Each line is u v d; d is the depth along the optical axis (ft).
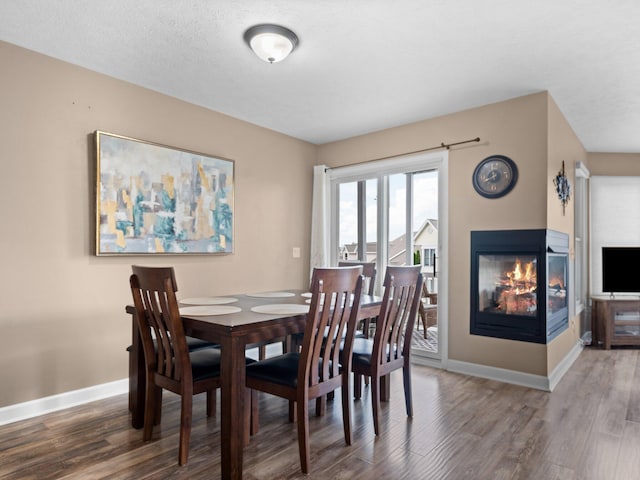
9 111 8.77
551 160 11.49
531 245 11.20
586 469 6.86
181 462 6.86
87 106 10.02
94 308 10.08
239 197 13.71
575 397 10.30
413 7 7.44
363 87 11.09
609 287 16.84
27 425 8.46
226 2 7.36
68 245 9.64
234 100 12.10
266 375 7.29
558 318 12.29
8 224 8.74
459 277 12.60
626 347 16.52
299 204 16.03
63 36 8.55
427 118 13.53
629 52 9.05
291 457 7.19
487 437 8.00
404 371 9.02
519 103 11.64
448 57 9.37
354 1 7.27
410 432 8.20
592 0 7.15
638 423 8.70
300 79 10.65
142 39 8.69
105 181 10.14
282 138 15.33
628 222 18.22
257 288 14.25
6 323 8.71
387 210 15.03
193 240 12.12
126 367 10.66
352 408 9.48
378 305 9.30
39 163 9.20
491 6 7.39
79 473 6.61
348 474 6.64
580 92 11.35
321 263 15.98
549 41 8.61
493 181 11.95
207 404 8.91
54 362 9.39
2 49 8.70
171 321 6.83
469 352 12.30
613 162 18.49
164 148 11.44
